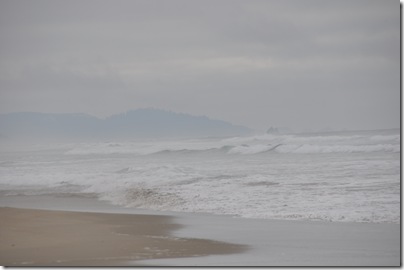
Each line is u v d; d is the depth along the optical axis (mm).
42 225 49188
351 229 44250
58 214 55625
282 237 41969
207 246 39312
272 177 76562
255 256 35812
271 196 61406
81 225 49062
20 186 86812
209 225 48250
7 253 37562
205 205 59219
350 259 34594
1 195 79125
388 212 50000
